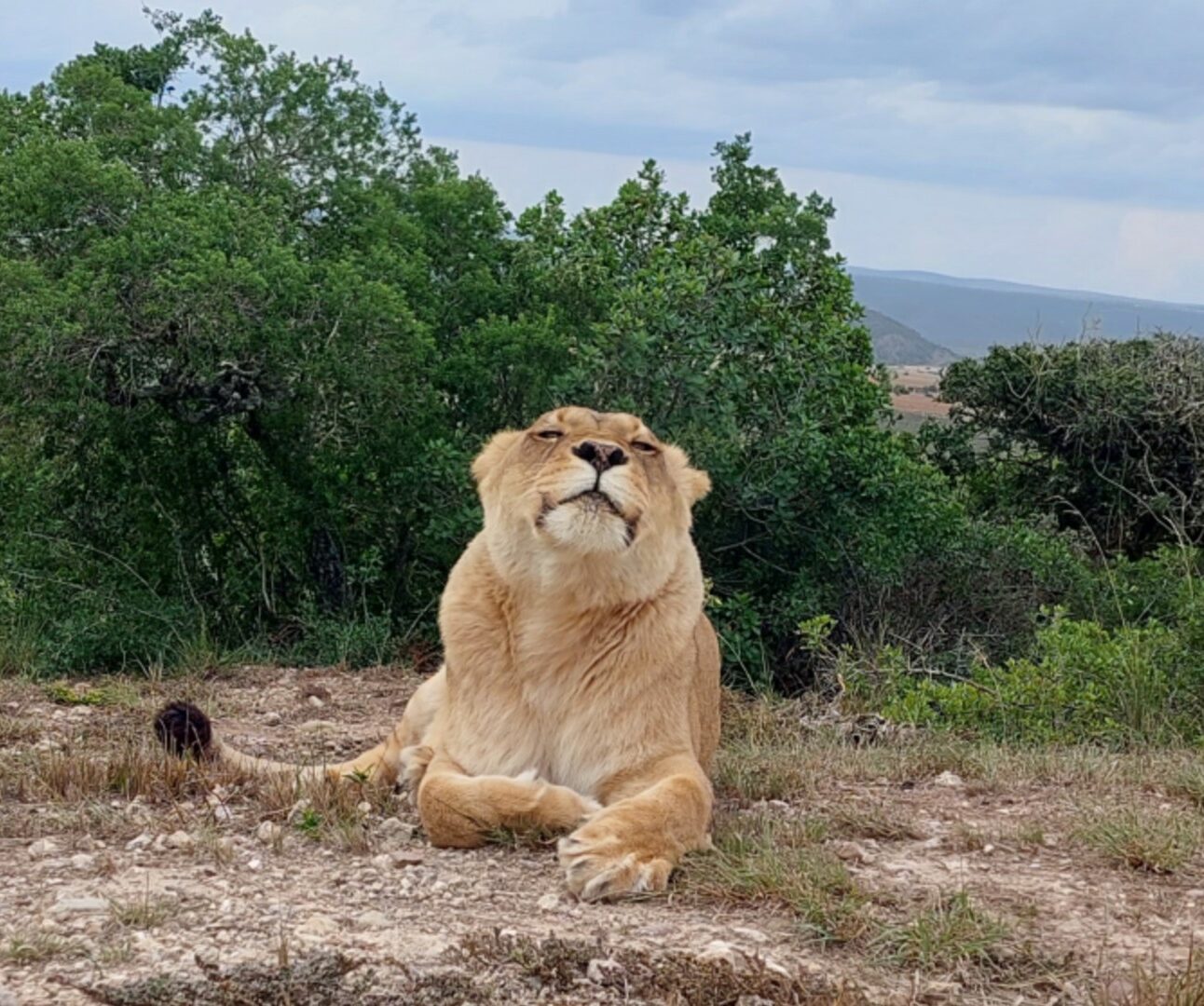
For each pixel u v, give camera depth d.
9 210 13.47
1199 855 6.38
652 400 14.16
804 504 14.79
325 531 14.79
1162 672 11.40
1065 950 5.13
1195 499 20.25
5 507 14.55
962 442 21.66
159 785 6.69
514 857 5.89
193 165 15.05
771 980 4.67
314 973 4.51
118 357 13.38
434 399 14.41
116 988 4.33
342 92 16.22
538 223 16.28
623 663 6.18
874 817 6.80
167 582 14.77
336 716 10.36
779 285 16.33
